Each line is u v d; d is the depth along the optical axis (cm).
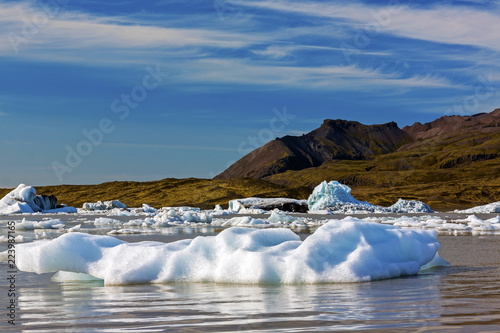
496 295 654
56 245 820
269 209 6350
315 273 753
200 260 803
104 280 789
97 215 5431
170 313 562
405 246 884
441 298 633
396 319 513
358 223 870
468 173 16575
